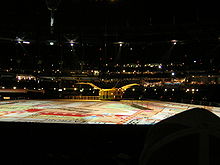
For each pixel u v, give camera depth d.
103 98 14.18
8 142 3.72
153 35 9.19
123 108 8.30
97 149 3.54
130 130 3.87
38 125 3.83
